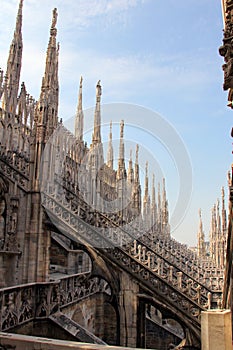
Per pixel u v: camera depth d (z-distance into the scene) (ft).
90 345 21.58
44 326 48.24
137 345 50.67
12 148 112.16
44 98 71.97
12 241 66.28
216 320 22.85
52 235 92.32
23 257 65.72
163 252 87.51
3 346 22.98
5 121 114.01
